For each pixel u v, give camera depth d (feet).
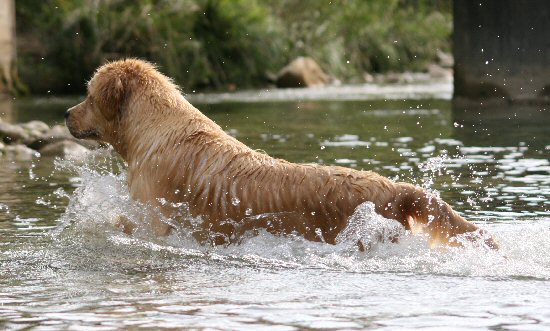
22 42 131.44
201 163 31.37
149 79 33.86
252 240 30.27
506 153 54.85
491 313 22.38
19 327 21.39
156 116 32.99
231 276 26.96
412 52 176.86
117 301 23.85
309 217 29.63
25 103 104.68
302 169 30.35
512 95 89.86
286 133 69.56
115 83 33.68
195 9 143.13
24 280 26.55
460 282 25.88
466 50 92.58
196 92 130.00
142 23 136.87
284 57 152.46
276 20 156.35
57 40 131.95
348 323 21.52
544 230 32.45
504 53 89.71
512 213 36.06
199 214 31.04
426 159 52.60
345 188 29.55
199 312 22.58
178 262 28.96
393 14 183.83
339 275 26.94
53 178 47.21
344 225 29.32
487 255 28.60
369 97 112.47
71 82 131.44
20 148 58.95
